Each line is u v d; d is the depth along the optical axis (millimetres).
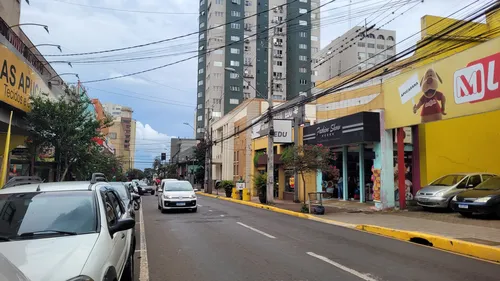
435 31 20000
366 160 21844
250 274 6664
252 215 17078
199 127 95312
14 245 3830
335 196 24422
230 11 87500
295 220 15047
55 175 18516
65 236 4129
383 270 6906
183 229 12539
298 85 85312
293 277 6438
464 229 10984
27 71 13945
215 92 87250
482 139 18906
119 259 4770
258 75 87500
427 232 10500
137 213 18188
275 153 29484
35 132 14859
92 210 4711
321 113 24172
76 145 15836
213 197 34531
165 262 7691
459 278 6387
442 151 18797
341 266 7207
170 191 18984
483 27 19594
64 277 3250
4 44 12203
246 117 41344
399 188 16906
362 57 69188
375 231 11820
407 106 15656
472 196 13109
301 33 86562
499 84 11492
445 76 13625
